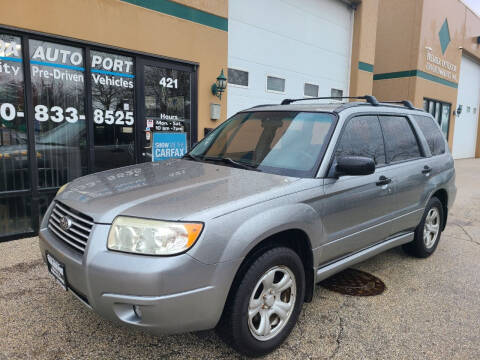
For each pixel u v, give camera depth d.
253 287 2.37
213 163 3.30
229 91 8.29
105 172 3.23
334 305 3.28
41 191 5.51
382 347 2.69
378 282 3.79
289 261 2.59
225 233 2.20
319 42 10.49
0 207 5.21
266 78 9.12
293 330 2.87
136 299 2.04
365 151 3.38
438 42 15.66
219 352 2.58
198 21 7.01
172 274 2.04
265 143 3.30
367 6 11.55
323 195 2.81
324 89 10.95
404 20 14.59
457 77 17.88
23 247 4.27
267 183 2.67
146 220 2.15
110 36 5.83
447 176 4.53
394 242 3.84
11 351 2.50
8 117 5.12
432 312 3.21
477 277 3.97
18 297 3.19
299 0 9.68
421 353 2.64
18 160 5.29
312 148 3.04
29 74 5.18
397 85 15.03
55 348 2.55
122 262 2.07
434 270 4.13
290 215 2.52
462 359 2.58
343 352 2.62
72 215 2.43
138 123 6.46
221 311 2.23
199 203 2.29
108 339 2.67
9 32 4.93
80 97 5.78
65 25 5.34
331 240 2.94
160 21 6.42
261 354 2.50
